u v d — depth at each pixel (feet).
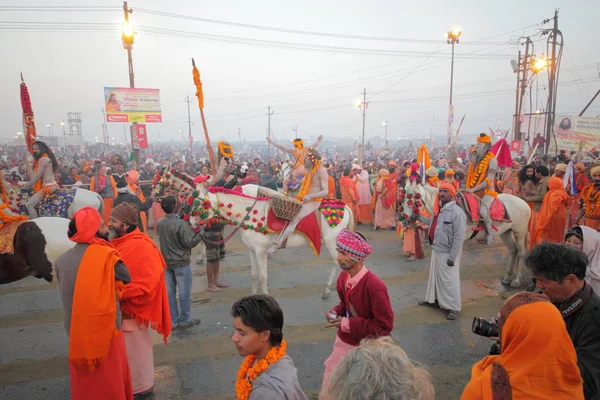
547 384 5.82
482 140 24.26
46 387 14.87
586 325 7.38
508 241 24.95
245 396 6.98
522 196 32.14
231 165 26.89
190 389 14.53
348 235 10.47
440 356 16.62
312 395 14.12
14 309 21.85
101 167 36.29
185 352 17.12
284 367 7.00
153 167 69.92
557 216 24.02
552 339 5.81
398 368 4.77
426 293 21.48
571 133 92.48
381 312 10.06
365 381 4.60
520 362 6.02
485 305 21.86
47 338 18.62
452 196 19.80
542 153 91.25
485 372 6.27
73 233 10.97
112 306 10.87
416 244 30.12
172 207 18.43
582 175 33.60
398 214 30.73
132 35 65.87
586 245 12.92
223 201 20.07
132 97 68.08
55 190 23.86
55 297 23.47
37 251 17.16
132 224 13.58
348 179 40.45
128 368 12.35
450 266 19.84
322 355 16.76
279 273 27.35
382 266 28.91
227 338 18.33
